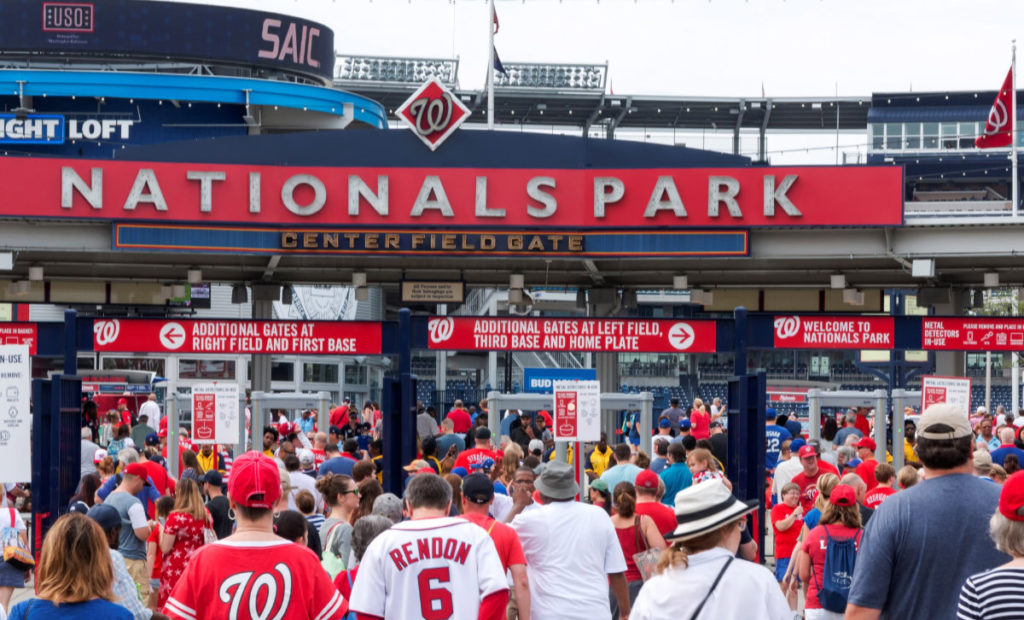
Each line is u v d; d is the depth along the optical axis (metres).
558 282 27.69
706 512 5.39
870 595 5.35
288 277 27.61
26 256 24.89
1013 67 27.80
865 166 22.73
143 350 17.39
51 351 16.97
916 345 18.77
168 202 22.56
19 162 22.25
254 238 22.73
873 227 22.78
